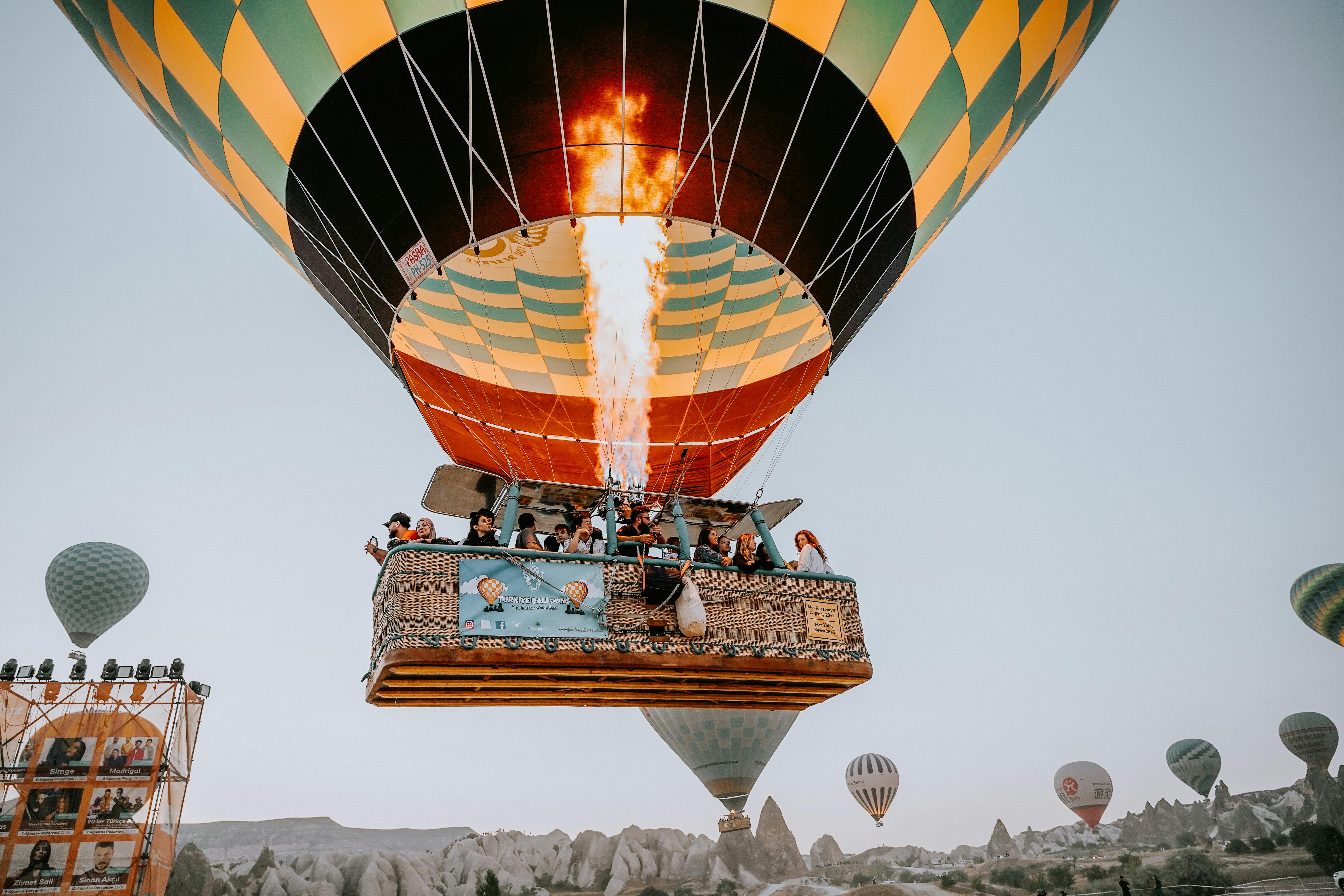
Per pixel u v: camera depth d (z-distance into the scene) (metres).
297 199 9.66
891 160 9.80
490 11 8.05
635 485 14.09
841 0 8.54
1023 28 9.90
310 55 8.57
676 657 6.20
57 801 16.05
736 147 8.73
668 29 8.21
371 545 7.02
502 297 12.86
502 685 6.33
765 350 13.76
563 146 8.42
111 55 10.53
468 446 13.56
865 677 6.84
